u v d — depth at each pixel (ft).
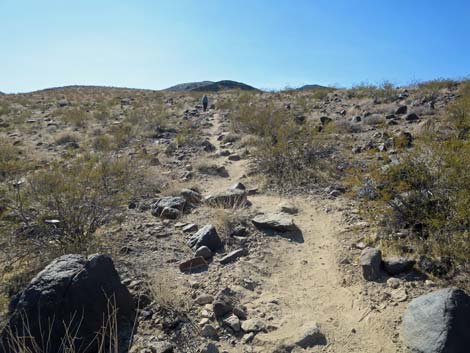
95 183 19.97
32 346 10.36
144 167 29.91
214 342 11.43
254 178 27.25
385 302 12.52
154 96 92.22
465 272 13.08
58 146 40.86
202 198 23.95
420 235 15.47
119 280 12.32
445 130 28.94
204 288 14.12
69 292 10.92
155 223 19.92
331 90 71.46
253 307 13.00
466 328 9.90
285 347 11.09
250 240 17.94
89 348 10.76
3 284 13.91
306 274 15.15
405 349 10.45
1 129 50.19
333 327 11.89
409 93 54.19
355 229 17.65
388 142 29.04
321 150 30.09
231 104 66.49
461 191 14.28
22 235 16.17
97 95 100.99
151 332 11.75
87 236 16.49
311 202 22.16
